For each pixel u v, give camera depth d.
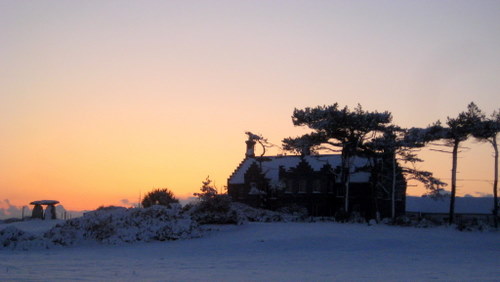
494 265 23.48
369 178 71.12
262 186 80.19
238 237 41.31
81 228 40.06
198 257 28.08
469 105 58.84
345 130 61.88
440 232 46.72
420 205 93.06
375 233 42.91
